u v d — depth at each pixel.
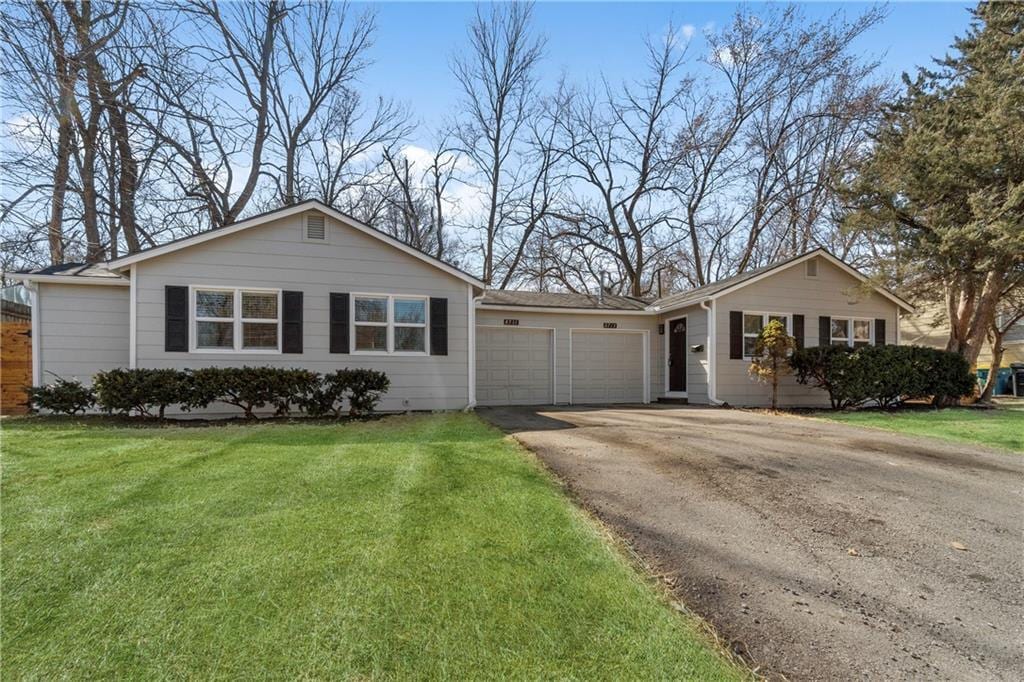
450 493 4.24
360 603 2.57
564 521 3.74
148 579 2.76
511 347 13.39
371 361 10.27
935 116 11.31
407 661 2.18
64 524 3.43
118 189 16.09
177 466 4.92
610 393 14.05
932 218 11.07
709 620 2.62
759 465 5.57
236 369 8.62
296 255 9.91
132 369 8.70
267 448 5.84
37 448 5.73
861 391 10.97
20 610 2.47
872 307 13.42
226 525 3.46
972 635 2.57
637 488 4.66
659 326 14.40
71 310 9.70
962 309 12.71
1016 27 12.23
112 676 2.06
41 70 12.88
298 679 2.05
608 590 2.81
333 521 3.57
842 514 4.18
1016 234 9.30
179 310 9.31
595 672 2.15
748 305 12.55
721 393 12.27
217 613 2.47
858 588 3.01
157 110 16.09
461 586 2.77
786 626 2.60
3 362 9.62
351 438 6.62
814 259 13.07
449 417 9.20
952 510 4.31
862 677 2.23
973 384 12.06
